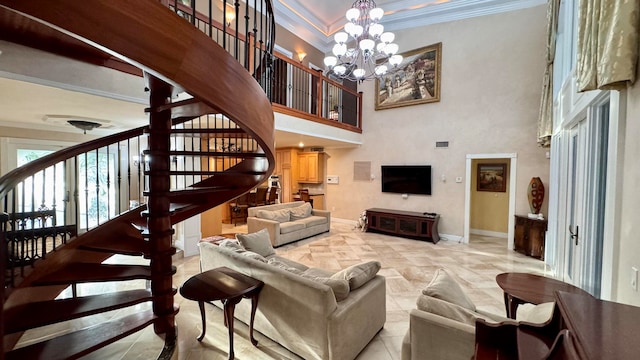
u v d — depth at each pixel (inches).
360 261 180.4
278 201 327.3
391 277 153.3
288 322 86.9
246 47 93.5
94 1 39.9
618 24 57.3
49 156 73.5
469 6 223.5
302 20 275.6
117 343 91.4
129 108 126.5
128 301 81.5
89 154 227.3
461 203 234.1
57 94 98.7
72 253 91.2
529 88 205.5
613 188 68.5
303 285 81.7
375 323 95.4
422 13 243.3
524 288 90.0
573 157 131.5
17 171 61.1
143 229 96.0
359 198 296.4
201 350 91.0
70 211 215.3
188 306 119.7
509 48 212.1
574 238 121.4
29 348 68.9
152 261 88.7
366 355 87.7
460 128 233.3
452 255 193.6
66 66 91.1
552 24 160.7
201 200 113.3
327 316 77.2
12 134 186.9
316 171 317.7
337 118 298.4
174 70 50.0
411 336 68.7
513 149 211.2
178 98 124.3
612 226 68.6
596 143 99.7
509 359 45.9
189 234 189.6
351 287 90.0
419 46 251.3
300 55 281.9
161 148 84.9
